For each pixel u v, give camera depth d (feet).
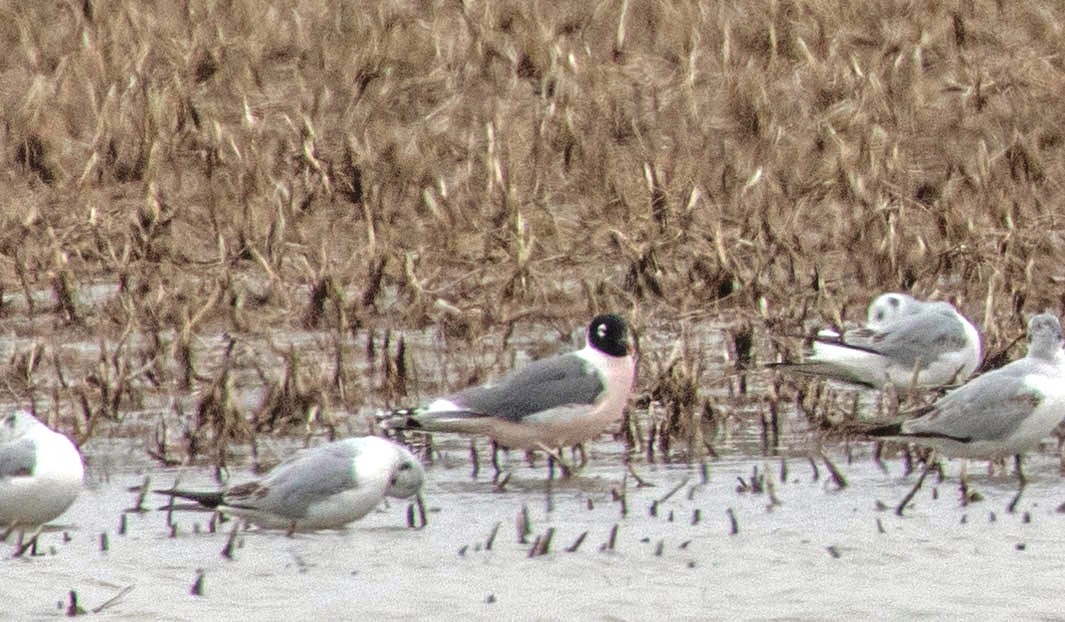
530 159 68.23
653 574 34.01
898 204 61.72
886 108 69.97
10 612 31.78
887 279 59.21
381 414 42.91
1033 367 40.45
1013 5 79.20
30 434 37.29
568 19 78.23
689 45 76.54
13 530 37.40
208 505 36.96
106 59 73.97
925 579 33.63
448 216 63.16
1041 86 72.84
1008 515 38.11
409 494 37.81
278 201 60.49
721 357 52.75
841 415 46.57
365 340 54.85
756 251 58.65
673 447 45.06
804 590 33.01
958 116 70.44
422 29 78.33
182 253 61.36
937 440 40.42
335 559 35.14
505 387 42.68
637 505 39.27
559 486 41.32
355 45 77.25
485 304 55.47
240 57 75.36
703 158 67.62
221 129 67.15
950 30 77.00
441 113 70.79
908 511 38.47
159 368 50.96
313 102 71.46
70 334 54.85
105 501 40.14
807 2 78.18
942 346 47.62
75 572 34.30
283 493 36.63
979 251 58.44
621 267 60.23
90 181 66.95
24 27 78.69
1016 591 32.89
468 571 34.22
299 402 46.85
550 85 70.64
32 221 61.72
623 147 68.90
